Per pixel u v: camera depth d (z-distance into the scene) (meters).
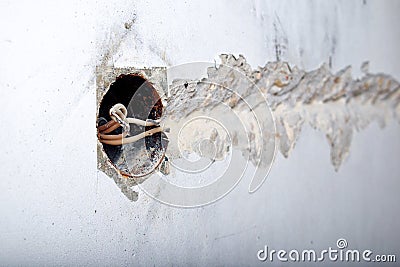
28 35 1.27
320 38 1.95
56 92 1.31
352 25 2.07
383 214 2.19
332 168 2.01
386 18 2.20
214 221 1.64
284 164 1.84
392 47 2.22
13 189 1.25
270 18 1.79
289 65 1.84
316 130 1.95
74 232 1.34
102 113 1.49
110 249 1.41
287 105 1.85
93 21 1.37
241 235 1.71
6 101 1.24
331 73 1.99
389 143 2.23
